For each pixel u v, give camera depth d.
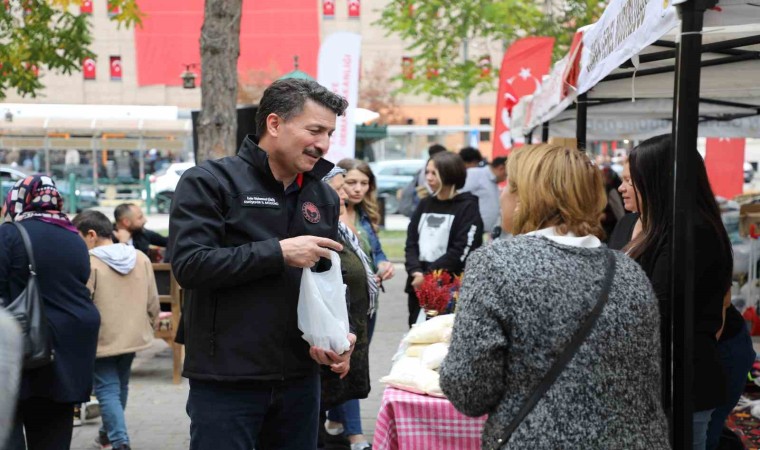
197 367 3.11
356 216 6.32
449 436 3.66
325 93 3.17
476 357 2.34
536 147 2.64
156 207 29.58
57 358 4.58
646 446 2.34
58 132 29.17
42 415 4.69
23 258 4.46
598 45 4.20
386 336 10.00
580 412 2.29
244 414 3.11
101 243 6.02
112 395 5.66
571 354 2.32
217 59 8.30
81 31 11.47
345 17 37.94
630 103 7.34
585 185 2.52
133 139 29.75
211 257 2.97
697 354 3.22
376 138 20.30
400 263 17.00
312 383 3.29
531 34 17.05
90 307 4.76
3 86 11.98
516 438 2.31
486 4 16.81
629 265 2.48
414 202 13.38
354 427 5.68
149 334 6.04
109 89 39.25
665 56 4.47
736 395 3.55
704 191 3.33
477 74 19.11
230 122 8.38
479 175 10.44
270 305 3.10
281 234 3.18
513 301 2.34
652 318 2.43
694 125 2.99
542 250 2.41
